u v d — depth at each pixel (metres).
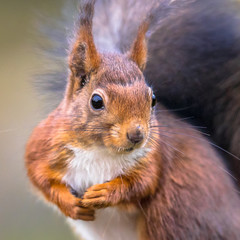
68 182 2.44
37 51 2.51
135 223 2.46
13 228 2.59
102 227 2.47
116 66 2.42
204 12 2.51
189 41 2.50
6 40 2.88
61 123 2.43
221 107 2.49
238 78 2.49
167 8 2.45
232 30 2.51
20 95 2.63
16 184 2.59
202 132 2.48
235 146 2.48
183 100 2.49
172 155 2.46
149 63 2.50
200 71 2.50
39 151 2.44
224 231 2.45
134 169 2.44
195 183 2.45
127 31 2.50
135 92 2.41
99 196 2.43
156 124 2.44
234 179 2.47
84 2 2.43
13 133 2.48
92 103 2.42
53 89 2.48
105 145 2.42
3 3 3.12
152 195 2.45
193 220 2.45
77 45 2.43
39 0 2.94
